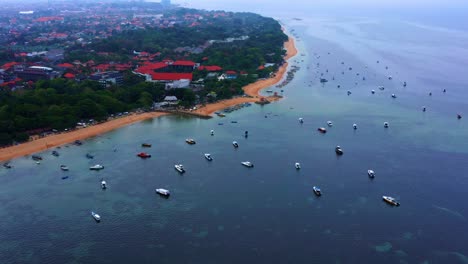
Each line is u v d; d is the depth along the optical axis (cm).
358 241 15750
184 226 16675
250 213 17525
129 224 16838
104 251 15300
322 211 17662
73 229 16538
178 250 15288
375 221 16962
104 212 17675
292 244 15575
